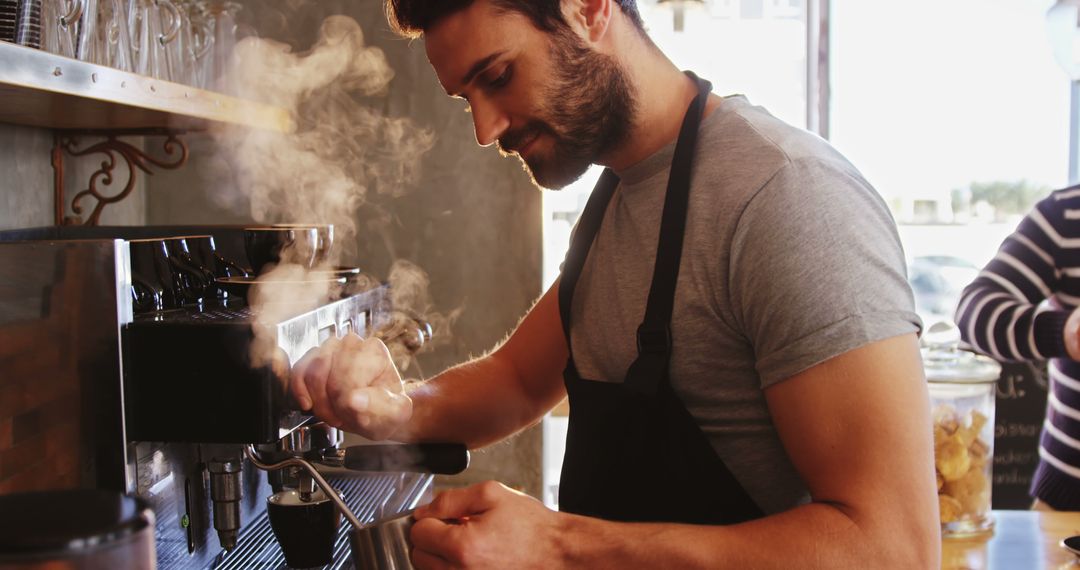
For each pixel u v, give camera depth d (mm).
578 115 991
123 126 1815
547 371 1342
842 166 931
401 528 869
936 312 3203
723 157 984
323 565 1092
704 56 2916
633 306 1066
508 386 1326
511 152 1055
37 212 1800
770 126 989
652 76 1038
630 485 1046
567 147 1013
